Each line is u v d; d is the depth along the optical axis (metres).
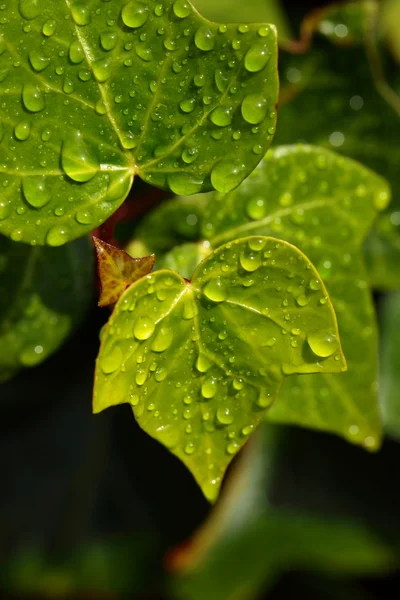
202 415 0.27
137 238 0.29
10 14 0.27
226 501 0.35
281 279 0.27
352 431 0.30
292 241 0.29
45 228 0.27
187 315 0.27
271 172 0.29
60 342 0.30
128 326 0.26
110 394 0.26
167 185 0.27
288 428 0.36
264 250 0.27
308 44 0.31
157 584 0.36
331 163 0.29
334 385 0.30
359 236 0.29
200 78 0.27
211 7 0.32
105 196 0.27
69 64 0.27
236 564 0.35
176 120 0.27
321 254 0.29
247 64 0.26
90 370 0.36
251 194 0.29
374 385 0.30
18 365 0.30
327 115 0.31
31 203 0.27
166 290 0.27
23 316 0.29
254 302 0.27
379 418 0.30
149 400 0.27
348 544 0.36
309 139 0.31
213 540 0.35
